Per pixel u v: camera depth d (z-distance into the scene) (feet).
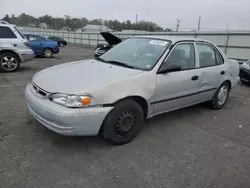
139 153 9.86
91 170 8.51
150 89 10.77
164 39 12.80
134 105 10.23
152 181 8.11
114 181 7.99
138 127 10.78
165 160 9.45
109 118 9.55
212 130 12.67
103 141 10.64
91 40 94.48
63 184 7.68
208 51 14.55
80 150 9.80
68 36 115.96
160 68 11.32
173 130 12.37
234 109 16.56
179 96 12.42
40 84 9.87
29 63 36.01
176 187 7.88
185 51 12.85
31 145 9.92
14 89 18.80
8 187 7.38
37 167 8.48
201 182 8.21
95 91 9.02
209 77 14.14
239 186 8.10
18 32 27.09
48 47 45.93
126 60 12.22
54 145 10.03
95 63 12.21
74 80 9.67
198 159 9.68
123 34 73.36
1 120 12.23
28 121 12.23
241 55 43.29
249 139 11.81
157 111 11.73
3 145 9.77
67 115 8.61
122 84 9.76
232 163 9.52
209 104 15.97
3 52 26.27
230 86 16.67
